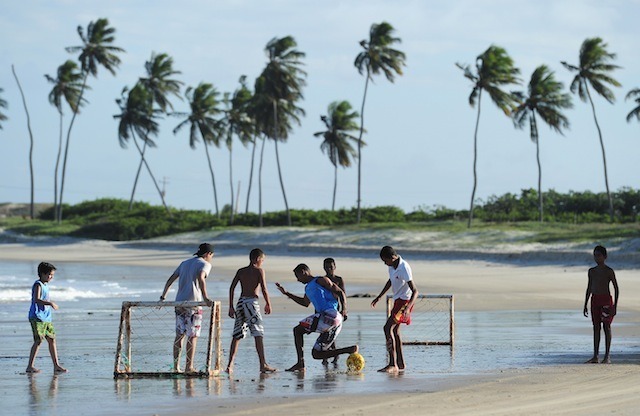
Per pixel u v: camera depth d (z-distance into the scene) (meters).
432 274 81.25
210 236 153.00
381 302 49.66
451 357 27.42
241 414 18.08
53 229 177.25
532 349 29.36
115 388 21.81
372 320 39.50
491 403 18.84
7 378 23.52
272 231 148.62
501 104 140.25
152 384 22.44
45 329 24.69
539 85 146.38
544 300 51.62
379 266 98.62
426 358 27.23
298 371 24.75
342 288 26.23
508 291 59.94
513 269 89.31
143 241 158.38
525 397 19.56
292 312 43.22
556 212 172.25
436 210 172.25
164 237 162.25
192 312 24.23
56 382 22.81
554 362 26.02
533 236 120.62
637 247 98.44
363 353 28.73
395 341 25.11
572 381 21.84
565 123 146.88
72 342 31.47
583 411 17.78
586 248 105.38
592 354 27.94
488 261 101.00
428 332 35.03
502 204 174.88
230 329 35.91
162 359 27.50
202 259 24.72
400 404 18.91
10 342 31.36
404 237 128.62
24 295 53.81
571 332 34.78
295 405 19.02
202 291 24.19
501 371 23.94
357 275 82.00
